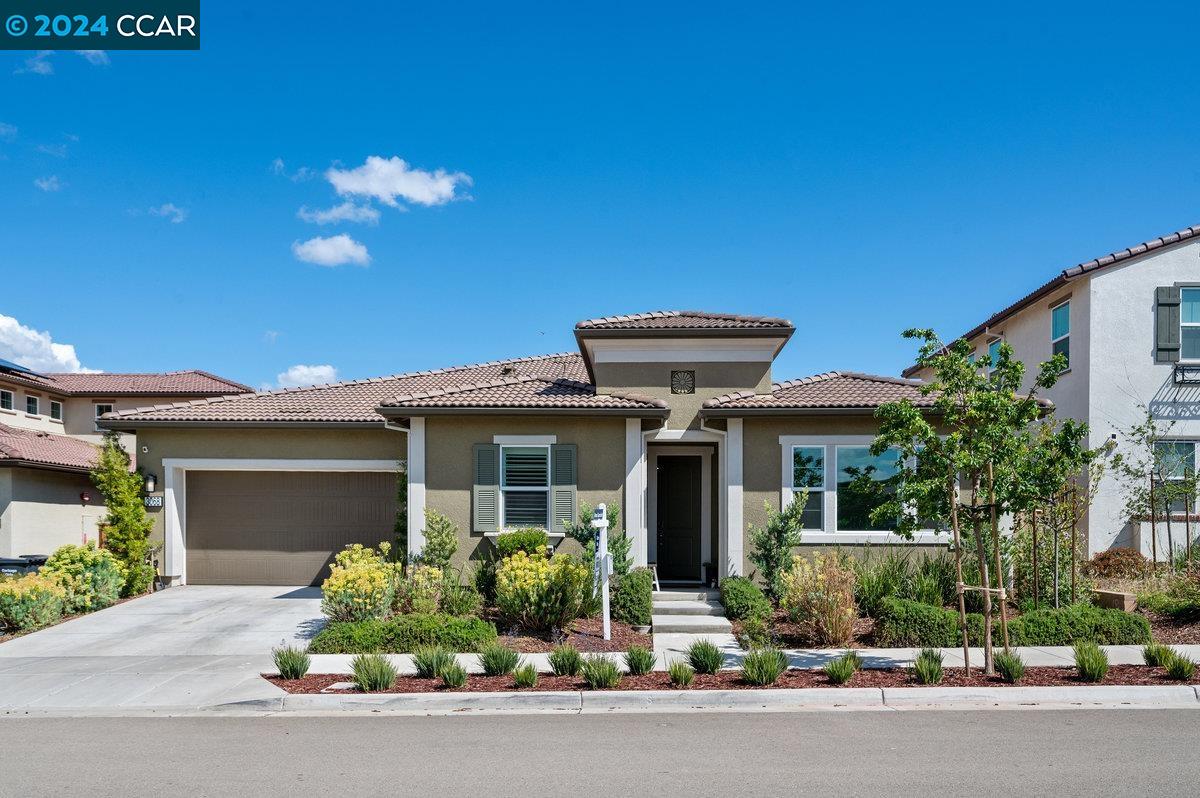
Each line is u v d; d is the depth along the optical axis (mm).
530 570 12031
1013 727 7664
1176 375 17406
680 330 14836
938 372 9570
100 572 14242
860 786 6090
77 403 29531
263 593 15648
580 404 14117
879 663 10117
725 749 7020
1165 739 7246
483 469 14289
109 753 7027
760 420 14414
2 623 12461
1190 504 16609
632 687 9000
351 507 16719
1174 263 17641
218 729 7797
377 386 19406
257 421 16047
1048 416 13938
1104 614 11375
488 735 7504
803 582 11742
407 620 11289
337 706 8602
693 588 14781
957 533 9594
